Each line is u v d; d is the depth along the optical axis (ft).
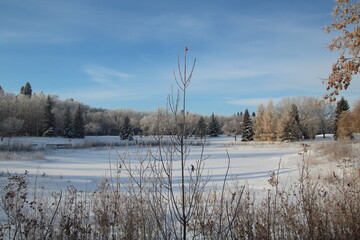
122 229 12.34
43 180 36.63
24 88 338.75
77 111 208.13
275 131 181.98
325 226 12.58
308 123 179.42
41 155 77.66
